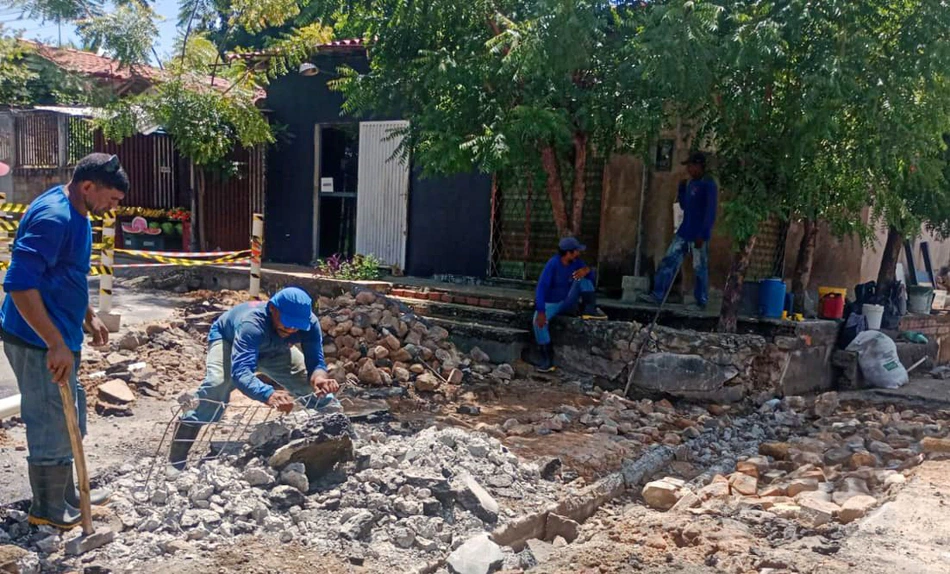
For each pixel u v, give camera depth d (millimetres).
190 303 10539
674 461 6641
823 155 8016
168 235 14570
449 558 4180
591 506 5430
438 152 8695
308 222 13633
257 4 14398
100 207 4168
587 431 7125
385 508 4578
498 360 9305
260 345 5336
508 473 5418
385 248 12781
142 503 4469
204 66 15156
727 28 7926
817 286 11531
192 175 14180
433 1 8938
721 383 8383
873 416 8117
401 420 7094
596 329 9031
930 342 12086
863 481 5664
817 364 9289
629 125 8164
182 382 7746
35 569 3727
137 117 13188
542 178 9461
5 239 9336
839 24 7574
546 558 4504
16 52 15469
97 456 5477
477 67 8688
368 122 12812
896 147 7617
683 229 9172
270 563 3928
